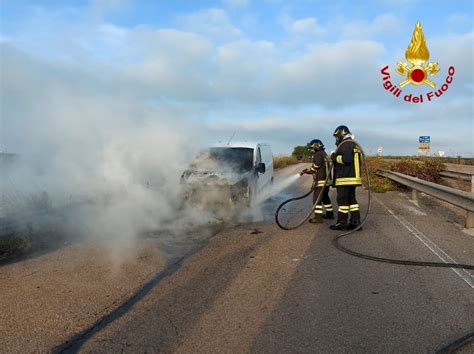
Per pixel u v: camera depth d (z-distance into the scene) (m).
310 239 7.12
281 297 4.41
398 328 3.69
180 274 5.18
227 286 4.75
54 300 4.35
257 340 3.47
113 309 4.12
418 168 15.88
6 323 3.83
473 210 7.33
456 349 3.33
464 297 4.43
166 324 3.78
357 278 5.04
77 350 3.34
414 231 7.80
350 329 3.67
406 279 5.01
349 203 8.03
